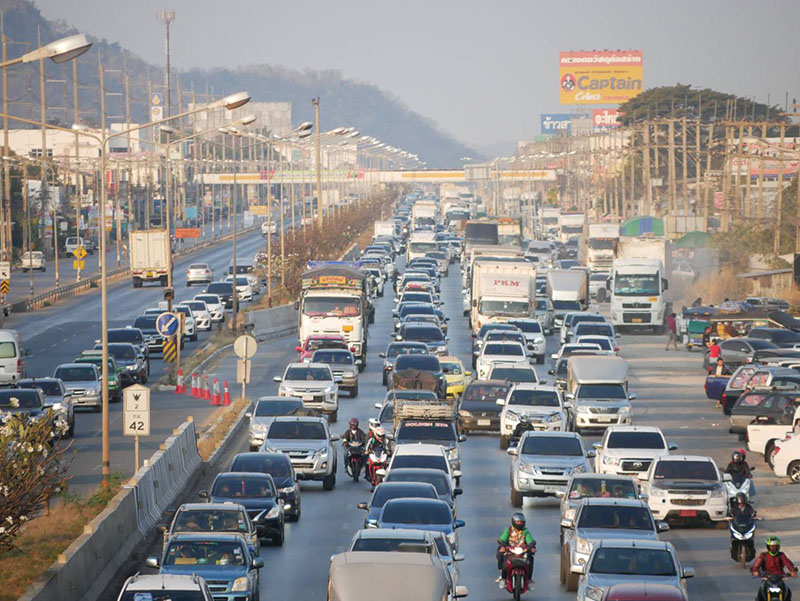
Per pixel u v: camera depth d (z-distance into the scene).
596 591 76.25
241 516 88.94
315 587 91.62
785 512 120.12
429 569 65.69
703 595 90.69
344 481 138.25
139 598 66.62
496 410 162.12
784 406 155.75
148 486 112.81
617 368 166.00
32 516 99.19
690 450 153.38
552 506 124.19
